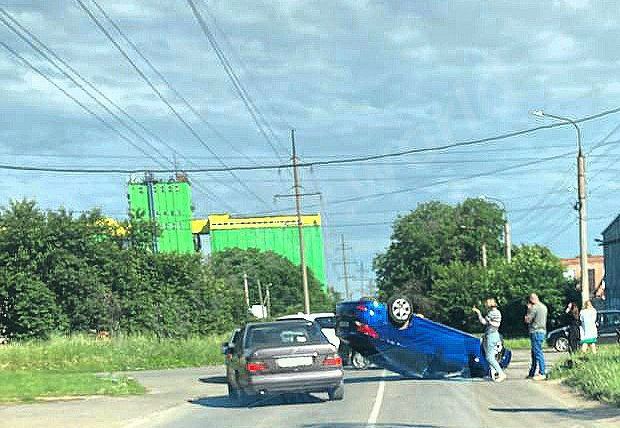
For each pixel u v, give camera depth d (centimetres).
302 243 5612
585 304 2189
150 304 5184
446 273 6322
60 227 4906
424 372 2012
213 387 2123
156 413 1451
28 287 4691
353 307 2019
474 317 6031
